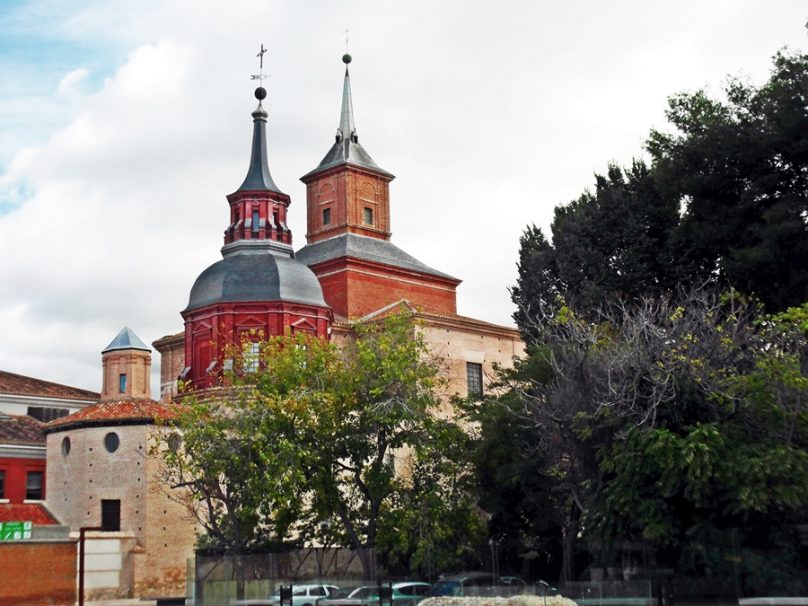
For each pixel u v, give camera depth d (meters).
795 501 33.53
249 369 59.84
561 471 43.28
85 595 54.84
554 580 48.91
